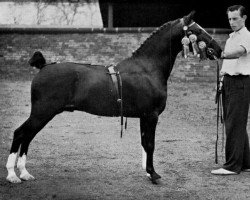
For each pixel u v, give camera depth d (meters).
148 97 5.64
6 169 6.29
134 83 5.61
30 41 17.86
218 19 19.66
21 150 5.78
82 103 5.54
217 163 6.78
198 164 6.73
